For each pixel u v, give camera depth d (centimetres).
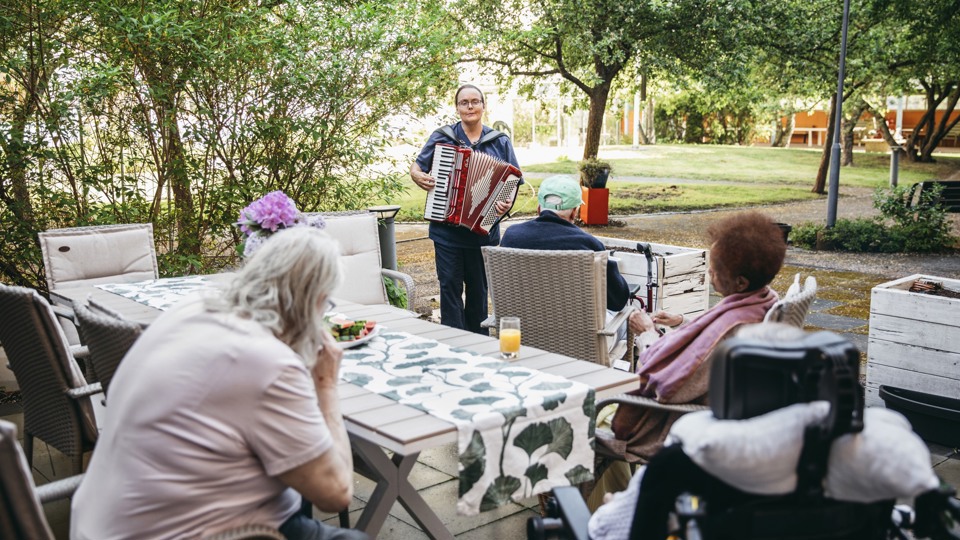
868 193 1814
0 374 486
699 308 479
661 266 452
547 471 226
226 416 166
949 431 369
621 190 1812
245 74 541
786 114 2369
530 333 361
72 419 281
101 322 229
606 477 290
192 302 182
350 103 575
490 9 1249
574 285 339
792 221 1370
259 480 173
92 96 485
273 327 175
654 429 263
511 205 488
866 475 128
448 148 479
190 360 166
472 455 209
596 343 344
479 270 509
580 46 1211
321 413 185
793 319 250
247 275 179
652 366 262
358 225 476
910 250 1062
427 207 485
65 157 503
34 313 268
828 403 128
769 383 132
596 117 1419
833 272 910
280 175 588
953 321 383
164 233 555
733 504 139
